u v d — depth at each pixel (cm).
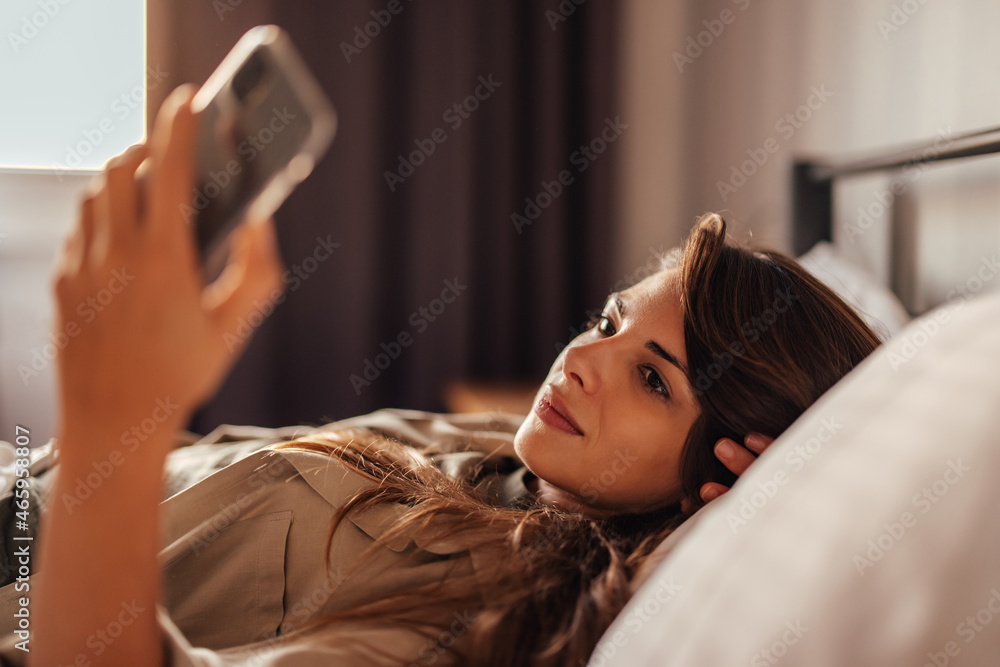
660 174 224
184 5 199
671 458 83
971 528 38
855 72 171
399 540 72
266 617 73
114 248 36
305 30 211
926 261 151
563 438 84
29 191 196
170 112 37
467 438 109
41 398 199
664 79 222
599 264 229
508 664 58
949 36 145
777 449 55
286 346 217
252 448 95
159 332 37
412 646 60
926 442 42
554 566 67
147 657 47
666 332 84
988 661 36
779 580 43
